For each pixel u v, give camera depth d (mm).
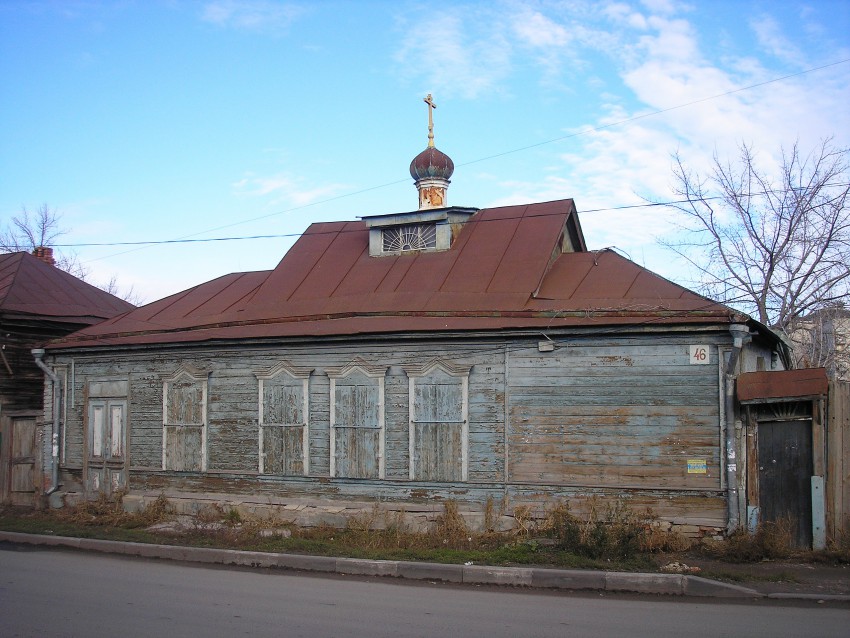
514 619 9195
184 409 19250
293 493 17688
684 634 8469
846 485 13180
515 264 17734
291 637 8328
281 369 17984
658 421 14570
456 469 15977
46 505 20906
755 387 13531
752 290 25250
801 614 9500
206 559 13727
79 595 10602
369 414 16922
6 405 23516
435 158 21359
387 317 17266
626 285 16188
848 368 27906
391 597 10531
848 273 23688
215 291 21938
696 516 14133
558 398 15320
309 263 20844
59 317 24656
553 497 15164
